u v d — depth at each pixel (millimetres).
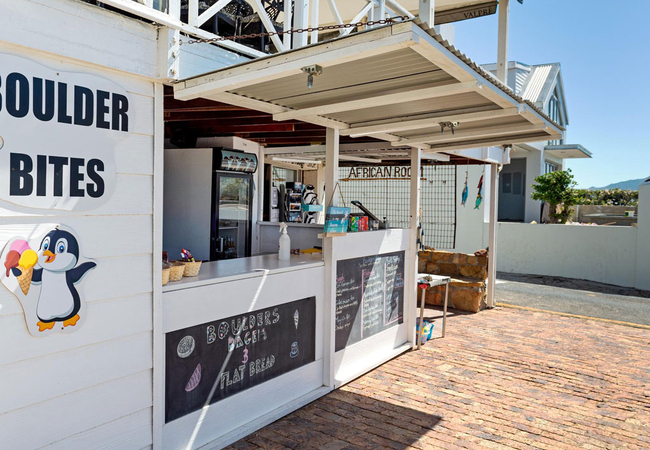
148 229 2803
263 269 3758
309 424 3744
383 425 3771
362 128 4270
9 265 2203
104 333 2598
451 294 8156
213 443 3273
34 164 2273
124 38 2604
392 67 2658
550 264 12383
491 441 3576
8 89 2174
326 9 6246
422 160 8125
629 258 11188
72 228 2438
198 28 3000
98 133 2533
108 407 2641
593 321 7480
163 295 2932
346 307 4723
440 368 5160
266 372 3781
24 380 2285
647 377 5012
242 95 3301
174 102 3688
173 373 3029
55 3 2299
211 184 5000
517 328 6957
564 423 3914
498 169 8406
